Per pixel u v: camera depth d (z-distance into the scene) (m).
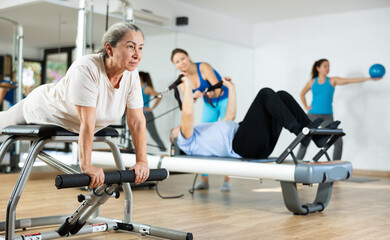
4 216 2.62
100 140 1.97
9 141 1.83
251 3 6.32
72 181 1.52
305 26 6.96
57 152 4.39
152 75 5.54
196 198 3.60
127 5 4.12
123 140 4.59
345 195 3.94
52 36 4.57
